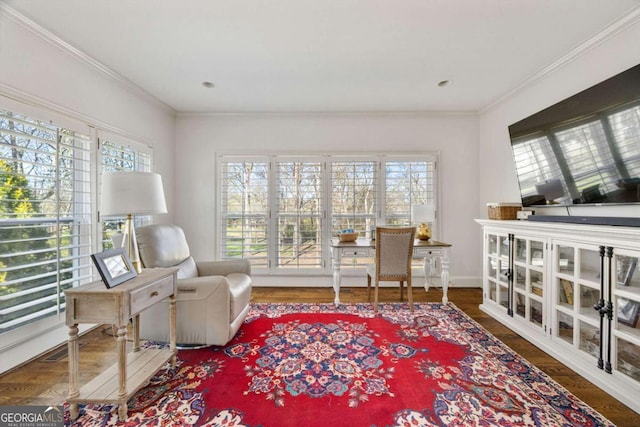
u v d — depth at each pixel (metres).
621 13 1.84
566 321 1.92
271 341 2.18
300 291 3.57
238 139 3.82
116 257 1.49
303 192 3.79
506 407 1.46
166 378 1.70
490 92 3.14
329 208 3.79
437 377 1.72
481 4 1.78
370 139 3.79
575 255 1.83
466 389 1.61
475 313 2.82
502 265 2.62
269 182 3.80
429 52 2.34
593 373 1.68
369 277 3.24
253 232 3.80
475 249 3.79
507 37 2.12
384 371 1.78
